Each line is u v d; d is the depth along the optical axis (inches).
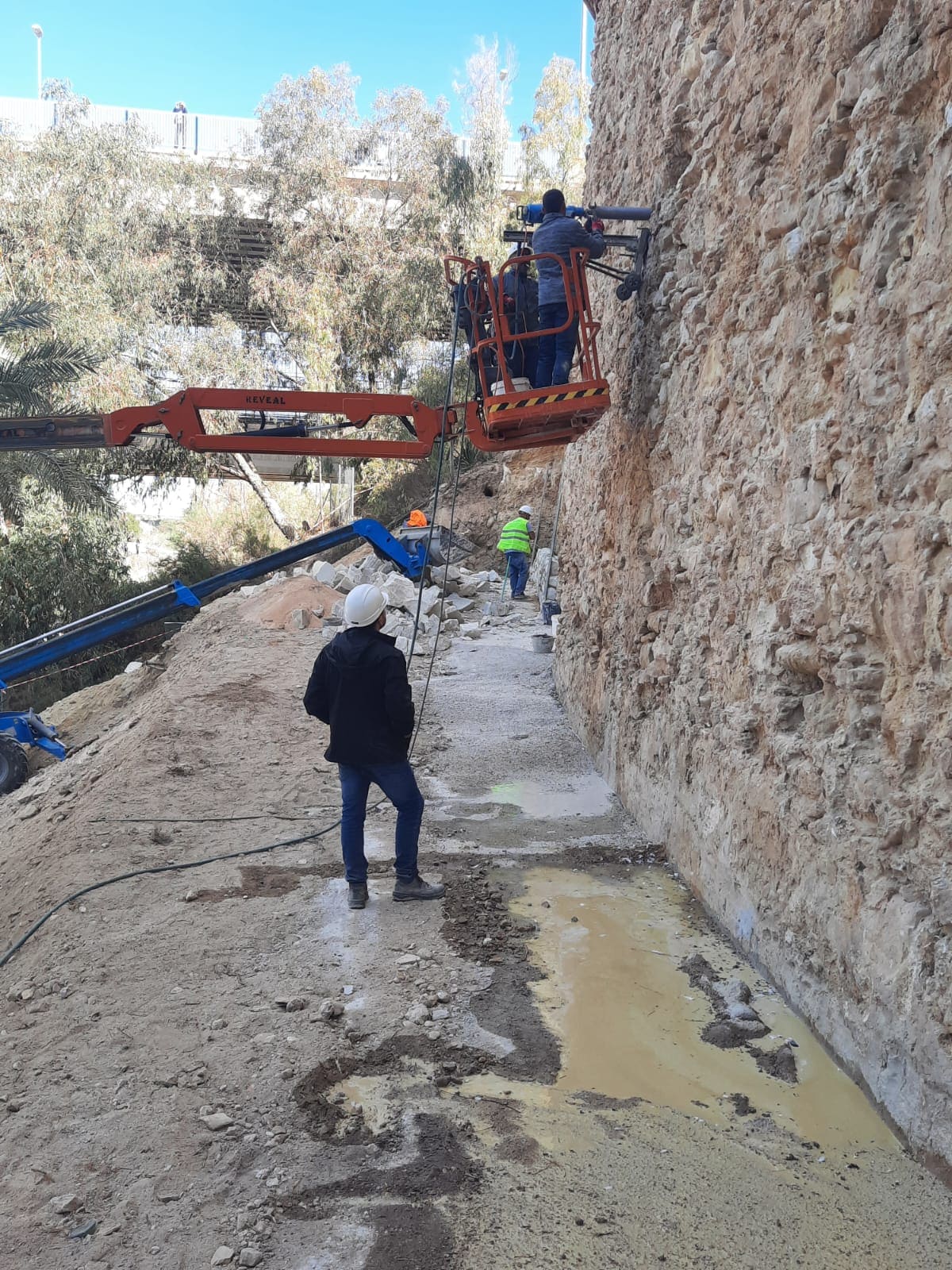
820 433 163.2
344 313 1156.5
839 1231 114.0
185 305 1196.5
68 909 226.4
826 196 160.9
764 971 182.4
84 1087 147.7
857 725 149.7
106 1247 113.4
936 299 127.7
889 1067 135.3
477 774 336.8
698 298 236.5
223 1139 133.0
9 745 531.8
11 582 956.6
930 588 128.4
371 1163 127.3
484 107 1218.6
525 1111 139.6
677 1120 137.6
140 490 1279.5
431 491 1039.0
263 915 214.4
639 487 291.0
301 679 448.8
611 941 201.0
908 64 134.4
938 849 126.3
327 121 1209.4
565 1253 110.7
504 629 611.2
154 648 955.3
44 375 693.9
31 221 1047.0
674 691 250.5
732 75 213.6
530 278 295.7
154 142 1192.8
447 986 178.7
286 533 1185.4
